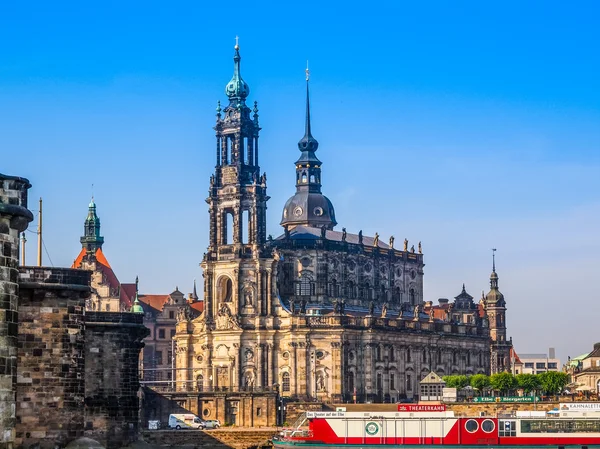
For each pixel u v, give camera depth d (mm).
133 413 128250
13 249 70812
